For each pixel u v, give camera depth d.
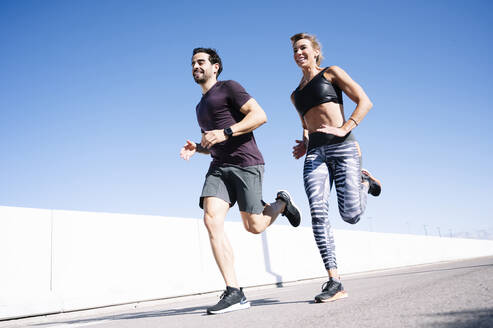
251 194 3.07
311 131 3.16
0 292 4.58
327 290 2.77
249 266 8.62
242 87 3.12
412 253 17.41
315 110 3.09
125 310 5.36
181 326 2.18
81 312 5.23
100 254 5.73
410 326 1.39
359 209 2.98
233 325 1.97
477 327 1.27
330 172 3.07
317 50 3.23
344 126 2.90
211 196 3.02
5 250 4.74
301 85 3.26
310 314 2.04
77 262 5.43
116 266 5.90
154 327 2.29
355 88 2.98
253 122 2.96
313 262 10.84
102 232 5.85
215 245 2.93
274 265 9.34
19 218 4.95
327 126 2.85
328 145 3.01
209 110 3.12
